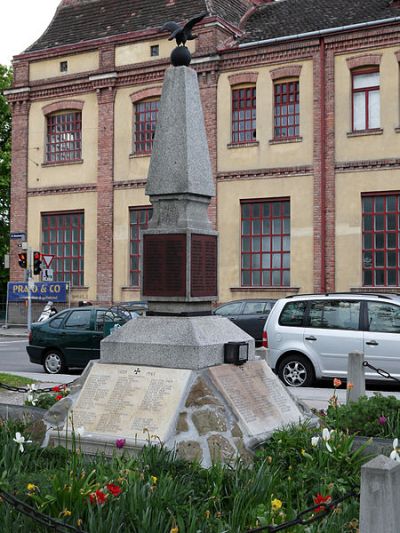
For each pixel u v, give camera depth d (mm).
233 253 27578
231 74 27719
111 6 32438
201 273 8258
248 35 28328
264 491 5457
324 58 26094
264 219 27234
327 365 14516
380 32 25094
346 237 25656
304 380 14711
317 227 26062
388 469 4023
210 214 27969
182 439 6781
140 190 29766
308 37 26156
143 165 29719
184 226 8195
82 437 7059
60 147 31984
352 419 7945
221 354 7703
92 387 7617
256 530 4328
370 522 4035
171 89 8523
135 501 4844
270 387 7867
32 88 32219
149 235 8305
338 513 5156
